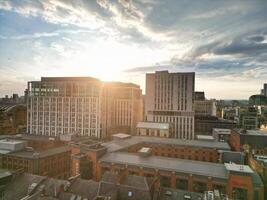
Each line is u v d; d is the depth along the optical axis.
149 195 44.09
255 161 75.50
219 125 185.38
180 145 107.75
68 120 151.12
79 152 79.81
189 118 158.62
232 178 59.38
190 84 158.88
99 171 74.88
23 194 49.91
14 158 83.19
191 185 63.66
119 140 111.81
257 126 183.50
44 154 86.38
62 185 47.84
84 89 148.88
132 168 70.69
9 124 162.25
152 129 143.75
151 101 169.25
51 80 159.75
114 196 43.78
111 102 167.88
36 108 158.50
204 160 103.62
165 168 67.12
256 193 58.94
